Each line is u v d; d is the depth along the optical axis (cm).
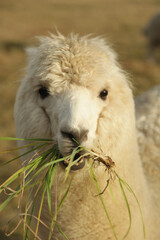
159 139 456
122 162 297
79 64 280
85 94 276
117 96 290
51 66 281
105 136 284
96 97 281
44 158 280
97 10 3172
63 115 265
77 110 263
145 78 1234
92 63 283
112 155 292
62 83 278
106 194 292
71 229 297
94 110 276
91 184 290
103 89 283
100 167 287
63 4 3556
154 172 416
